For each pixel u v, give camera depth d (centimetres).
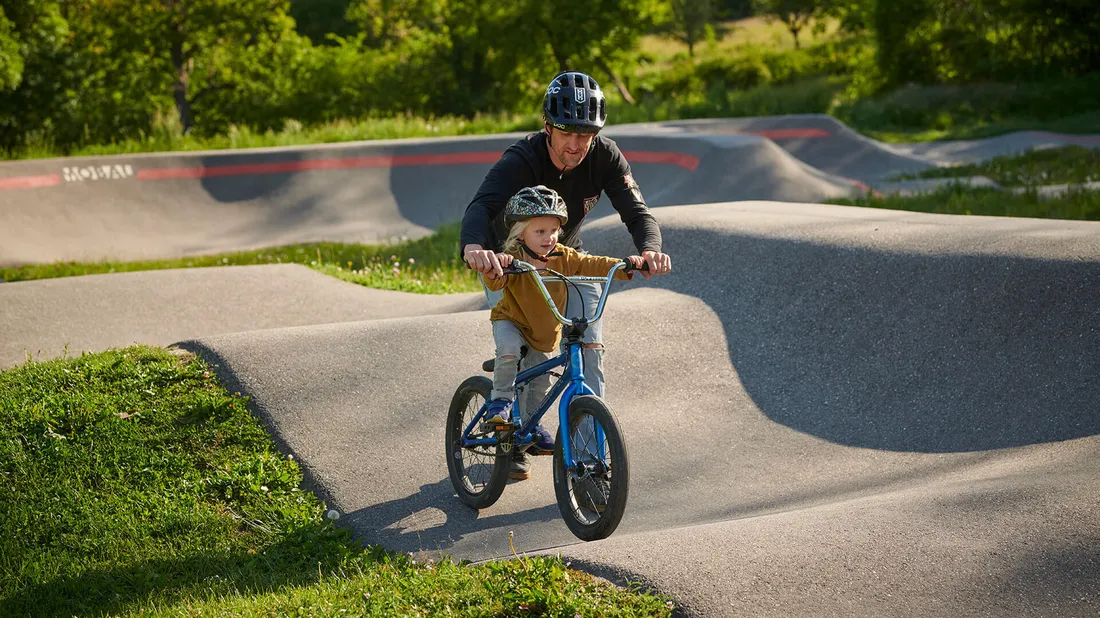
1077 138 2353
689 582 328
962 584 324
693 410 588
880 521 372
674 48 6550
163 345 826
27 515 464
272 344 643
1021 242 645
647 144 1883
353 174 1927
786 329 654
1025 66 3256
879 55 3631
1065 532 348
